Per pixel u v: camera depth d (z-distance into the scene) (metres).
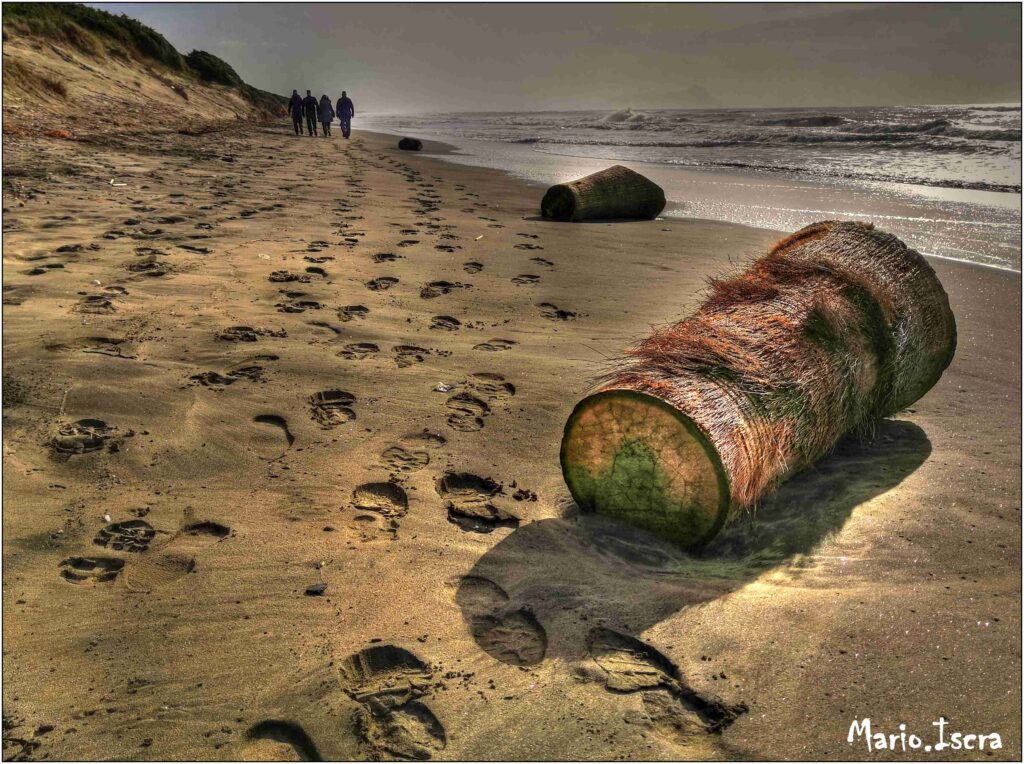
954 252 7.93
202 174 12.09
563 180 14.40
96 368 4.11
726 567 2.86
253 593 2.54
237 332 4.85
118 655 2.24
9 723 1.99
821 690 2.19
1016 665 2.26
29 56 19.61
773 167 16.45
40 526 2.79
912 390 4.08
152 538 2.80
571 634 2.43
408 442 3.61
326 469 3.34
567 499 3.22
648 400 2.86
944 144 19.23
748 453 2.92
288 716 2.06
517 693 2.18
